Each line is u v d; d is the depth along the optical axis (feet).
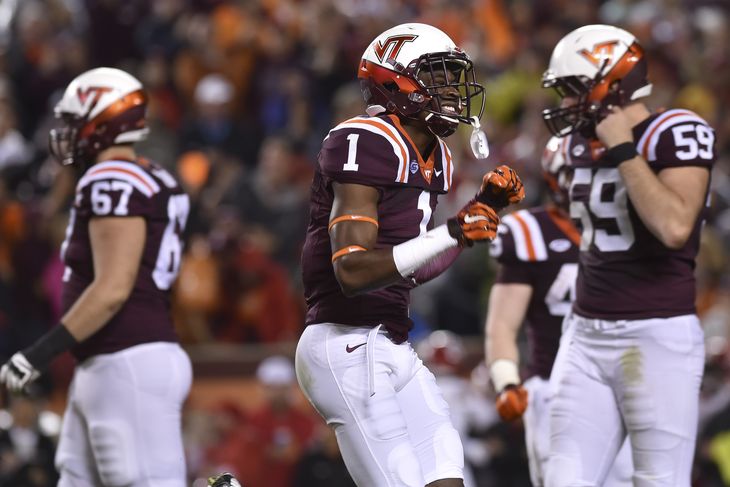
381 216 42.80
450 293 100.22
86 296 51.01
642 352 48.91
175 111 125.39
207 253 97.55
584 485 49.88
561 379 51.06
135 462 51.90
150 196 52.44
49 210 98.22
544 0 137.90
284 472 86.84
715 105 125.80
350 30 129.39
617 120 48.83
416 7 138.31
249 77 127.85
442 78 43.65
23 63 127.34
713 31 134.92
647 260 49.08
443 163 44.47
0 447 77.30
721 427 77.51
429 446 43.91
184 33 130.31
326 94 125.70
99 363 52.13
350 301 43.45
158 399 52.34
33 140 123.24
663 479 48.73
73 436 53.52
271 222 105.91
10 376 51.06
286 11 132.26
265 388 88.12
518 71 125.08
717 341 84.28
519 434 83.46
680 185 48.06
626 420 49.60
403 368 44.06
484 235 40.63
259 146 119.03
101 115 53.88
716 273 97.50
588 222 50.47
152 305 52.75
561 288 56.24
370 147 42.06
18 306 96.84
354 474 43.47
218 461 86.48
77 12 140.97
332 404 43.45
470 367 94.79
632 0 139.13
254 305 97.60
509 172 41.14
